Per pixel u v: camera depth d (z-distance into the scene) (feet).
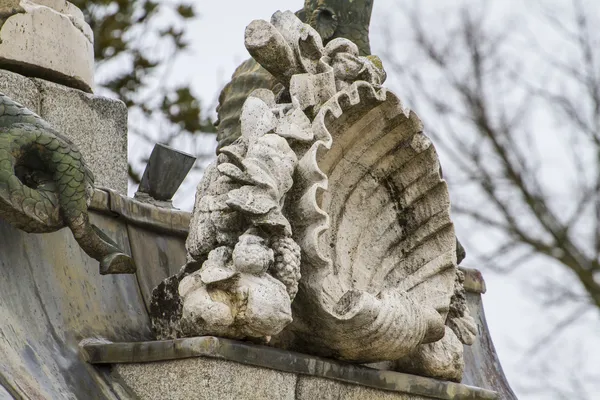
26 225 28.37
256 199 28.53
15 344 27.53
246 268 27.94
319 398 29.86
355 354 30.40
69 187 28.78
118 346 28.63
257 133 30.37
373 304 29.78
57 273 30.01
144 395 28.17
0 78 33.06
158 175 35.45
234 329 27.91
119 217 32.50
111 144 36.14
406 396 32.24
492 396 34.32
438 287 32.68
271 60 31.86
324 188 29.73
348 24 41.01
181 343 27.50
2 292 28.27
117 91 67.51
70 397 27.50
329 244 31.60
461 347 33.53
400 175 33.14
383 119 32.24
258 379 28.12
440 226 32.99
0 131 28.53
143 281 32.50
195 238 28.91
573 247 77.10
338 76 32.17
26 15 34.30
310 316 29.91
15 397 26.00
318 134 30.35
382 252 32.81
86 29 36.60
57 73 34.94
